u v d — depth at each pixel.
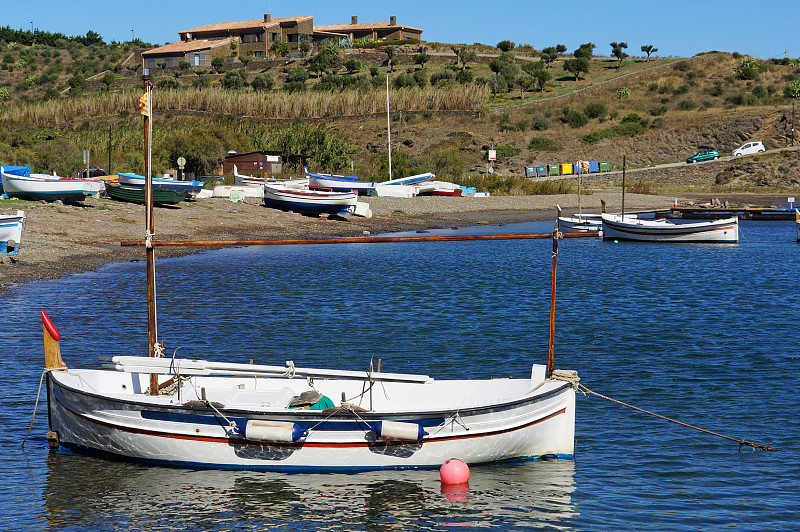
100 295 27.86
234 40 156.75
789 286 33.81
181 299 28.17
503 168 101.06
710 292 32.12
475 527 10.91
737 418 15.55
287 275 35.94
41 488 12.02
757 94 122.81
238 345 21.22
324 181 68.94
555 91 132.62
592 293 31.72
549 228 59.16
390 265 41.25
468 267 40.81
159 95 110.81
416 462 12.58
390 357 20.16
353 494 11.87
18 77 161.50
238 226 50.00
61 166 73.69
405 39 163.50
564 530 10.84
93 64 164.38
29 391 16.56
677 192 96.00
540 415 12.96
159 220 48.16
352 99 113.88
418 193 76.25
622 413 15.91
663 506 11.58
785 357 20.45
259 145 88.44
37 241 37.31
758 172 101.25
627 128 113.56
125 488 12.04
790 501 11.79
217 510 11.34
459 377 18.38
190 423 12.52
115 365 12.99
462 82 130.75
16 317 23.55
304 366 19.05
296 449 12.44
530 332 23.58
